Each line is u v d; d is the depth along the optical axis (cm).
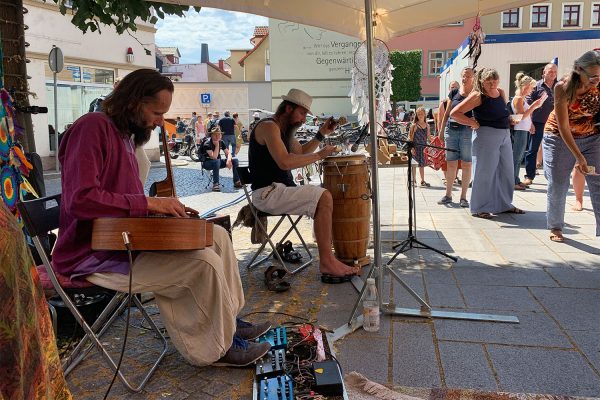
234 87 2927
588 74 405
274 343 281
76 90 1317
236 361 259
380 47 539
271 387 234
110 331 313
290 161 381
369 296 304
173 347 288
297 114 413
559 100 421
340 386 227
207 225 244
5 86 383
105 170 238
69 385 249
